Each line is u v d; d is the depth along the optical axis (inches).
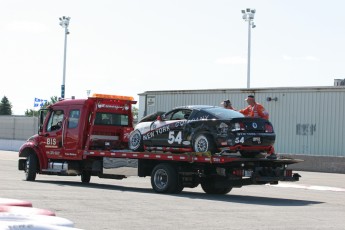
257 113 634.8
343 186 824.9
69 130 707.4
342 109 1337.4
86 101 700.7
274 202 551.2
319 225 392.8
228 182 594.6
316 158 1236.5
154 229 345.4
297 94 1402.6
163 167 601.6
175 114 625.0
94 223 360.2
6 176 793.6
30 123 1962.4
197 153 581.9
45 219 116.0
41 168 724.7
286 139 1413.6
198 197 570.9
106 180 822.5
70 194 541.6
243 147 573.6
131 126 731.4
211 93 1535.4
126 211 426.9
